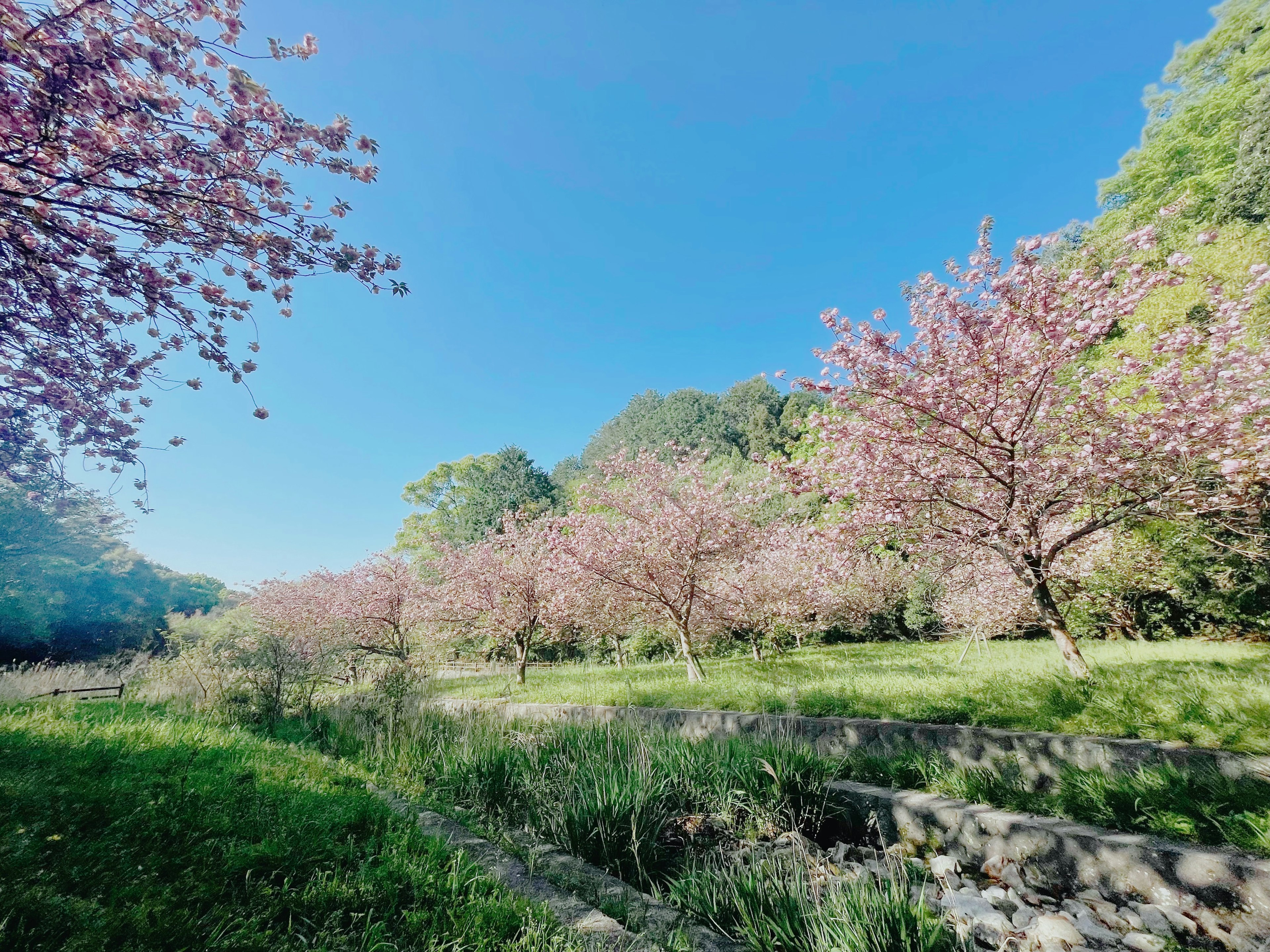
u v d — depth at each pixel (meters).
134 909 2.33
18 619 15.99
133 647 18.83
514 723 7.21
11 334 4.21
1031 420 6.09
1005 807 4.53
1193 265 11.00
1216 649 7.90
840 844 4.79
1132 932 3.37
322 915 2.62
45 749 4.30
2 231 3.54
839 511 7.90
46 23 2.85
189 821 3.30
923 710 6.05
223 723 7.39
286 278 4.11
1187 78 24.34
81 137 3.25
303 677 8.48
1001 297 5.96
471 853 3.73
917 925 2.94
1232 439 5.25
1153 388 5.64
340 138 3.76
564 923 2.92
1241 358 5.29
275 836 3.29
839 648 18.53
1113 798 4.08
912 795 4.96
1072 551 9.92
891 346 6.35
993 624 12.67
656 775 5.05
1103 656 8.56
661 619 14.20
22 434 4.64
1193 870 3.41
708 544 12.04
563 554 12.99
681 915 3.27
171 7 3.28
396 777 5.53
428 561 23.72
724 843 4.57
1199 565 8.85
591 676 14.29
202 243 3.83
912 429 6.50
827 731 6.46
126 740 5.04
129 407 5.08
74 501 5.59
